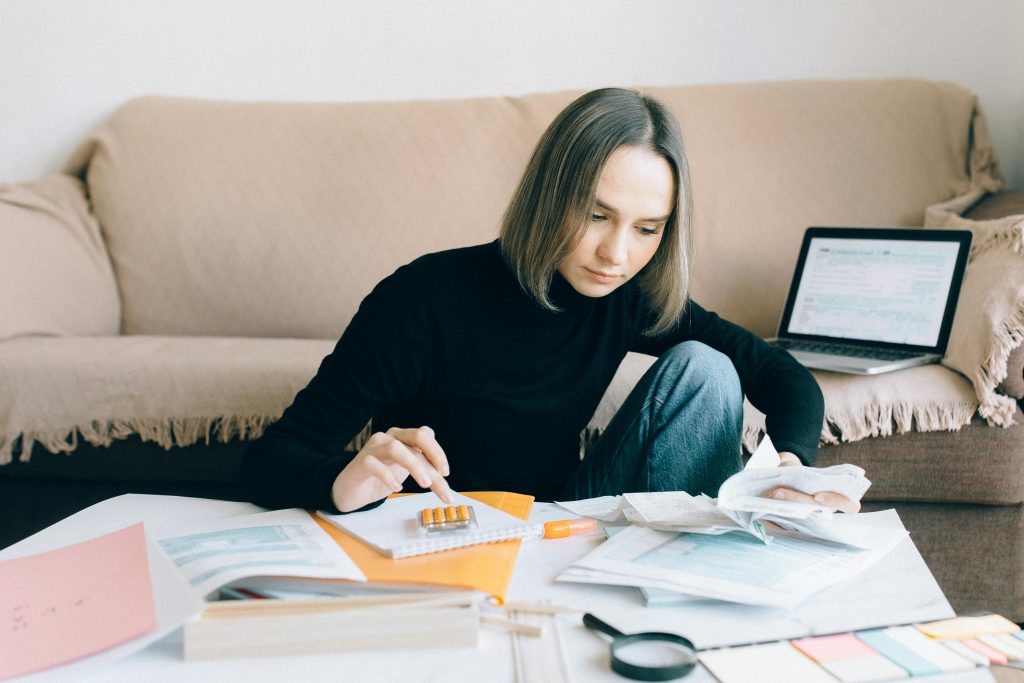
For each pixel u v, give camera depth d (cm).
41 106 235
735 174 205
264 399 154
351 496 81
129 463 157
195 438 154
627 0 228
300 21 232
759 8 227
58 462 157
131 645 57
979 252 162
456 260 112
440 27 231
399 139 212
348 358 105
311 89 235
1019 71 223
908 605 66
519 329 112
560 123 99
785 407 117
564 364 116
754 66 229
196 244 208
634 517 83
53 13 232
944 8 224
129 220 210
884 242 177
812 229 188
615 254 96
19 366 155
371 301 109
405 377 108
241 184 211
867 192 203
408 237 206
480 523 78
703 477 108
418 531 77
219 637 59
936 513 148
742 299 200
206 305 207
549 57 232
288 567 67
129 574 67
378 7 231
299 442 99
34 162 236
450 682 55
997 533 147
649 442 108
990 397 143
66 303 192
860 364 151
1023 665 58
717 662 57
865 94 211
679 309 113
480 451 115
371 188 209
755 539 78
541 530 79
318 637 59
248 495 92
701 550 75
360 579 65
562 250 99
